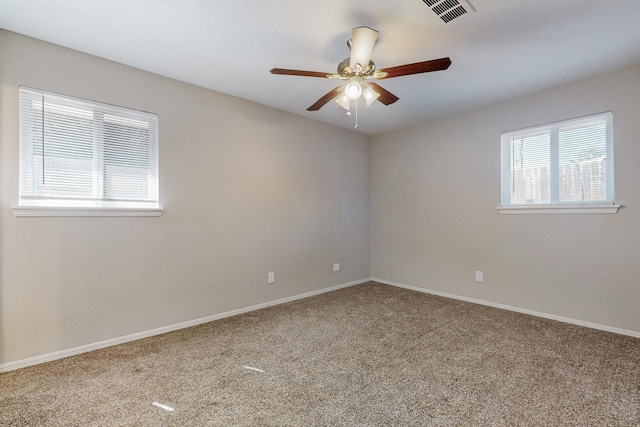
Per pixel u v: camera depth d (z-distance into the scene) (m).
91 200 2.35
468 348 2.33
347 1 1.75
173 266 2.74
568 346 2.35
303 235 3.82
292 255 3.70
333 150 4.18
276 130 3.53
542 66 2.52
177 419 1.54
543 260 3.01
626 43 2.17
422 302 3.57
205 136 2.95
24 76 2.08
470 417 1.55
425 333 2.63
